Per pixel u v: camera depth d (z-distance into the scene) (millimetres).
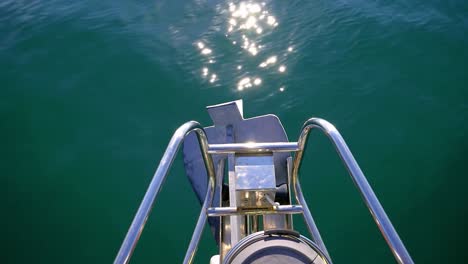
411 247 4773
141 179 5461
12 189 5375
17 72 6875
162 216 5141
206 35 7395
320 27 7438
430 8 7777
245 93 6375
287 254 1430
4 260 4730
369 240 4863
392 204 5121
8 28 7844
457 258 4656
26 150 5777
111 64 6934
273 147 2119
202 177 3219
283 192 2605
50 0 8664
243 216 2428
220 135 3168
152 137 5895
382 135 5801
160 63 6895
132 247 1302
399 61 6777
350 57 6875
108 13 8062
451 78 6461
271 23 7578
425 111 6039
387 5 7898
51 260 4762
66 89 6566
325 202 5195
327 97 6277
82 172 5555
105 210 5184
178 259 4762
